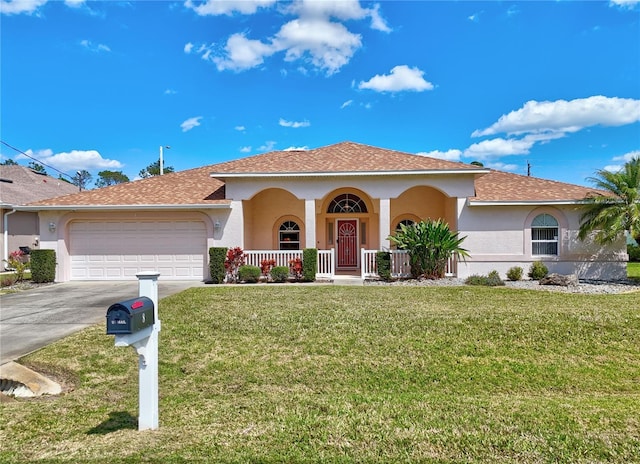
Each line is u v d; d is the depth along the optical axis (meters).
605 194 15.17
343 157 17.67
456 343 6.87
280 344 6.95
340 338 7.16
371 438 3.61
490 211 15.87
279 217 18.81
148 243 16.59
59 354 6.60
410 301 10.41
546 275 15.34
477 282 13.95
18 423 4.16
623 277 15.52
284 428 3.86
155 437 3.69
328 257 16.17
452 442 3.51
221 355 6.48
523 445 3.43
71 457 3.32
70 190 34.53
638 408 4.32
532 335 7.23
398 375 5.72
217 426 3.96
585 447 3.39
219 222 16.30
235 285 14.41
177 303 10.45
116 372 5.91
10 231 23.55
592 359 6.25
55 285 15.31
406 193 18.50
